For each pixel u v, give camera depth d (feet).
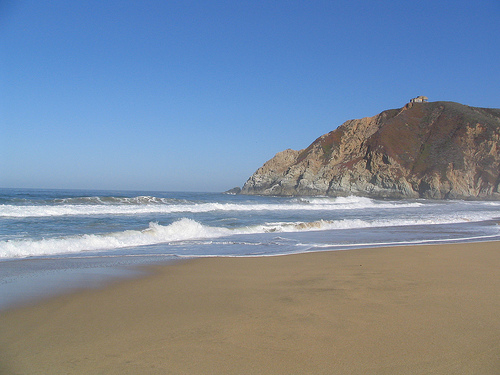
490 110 332.80
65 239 32.50
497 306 15.16
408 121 330.34
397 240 38.88
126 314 14.20
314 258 27.02
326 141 355.97
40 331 12.39
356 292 17.43
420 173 273.33
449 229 50.52
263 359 10.32
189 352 10.77
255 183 368.27
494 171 257.96
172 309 14.85
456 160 269.03
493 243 35.14
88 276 20.76
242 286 18.67
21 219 50.29
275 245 34.71
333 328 12.66
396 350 10.87
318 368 9.77
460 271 22.27
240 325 12.98
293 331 12.38
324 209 94.73
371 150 303.07
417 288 18.12
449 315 13.99
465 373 9.52
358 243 36.37
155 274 21.47
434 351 10.81
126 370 9.67
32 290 17.53
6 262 25.00
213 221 56.08
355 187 290.35
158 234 38.52
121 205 77.92
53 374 9.44
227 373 9.50
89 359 10.30
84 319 13.61
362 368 9.76
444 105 335.47
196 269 23.02
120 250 31.17
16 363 10.03
